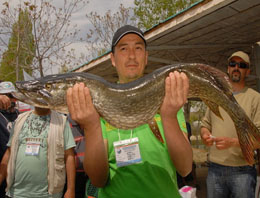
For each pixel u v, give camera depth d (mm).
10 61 9758
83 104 1647
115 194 1754
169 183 1776
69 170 3051
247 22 5090
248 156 2055
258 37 6324
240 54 3404
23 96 1948
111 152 1890
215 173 3398
